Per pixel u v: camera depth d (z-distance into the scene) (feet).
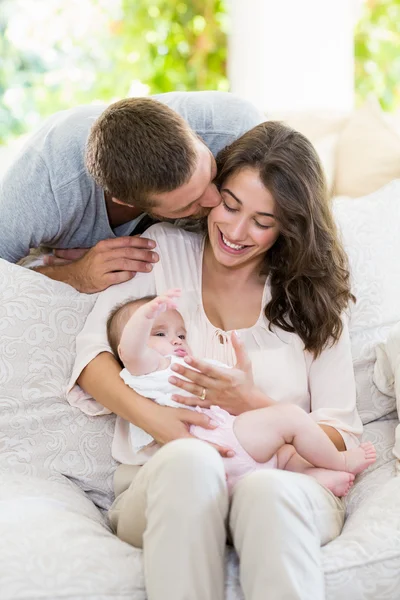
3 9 11.90
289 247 6.18
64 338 6.51
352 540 5.01
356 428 6.07
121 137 5.56
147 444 5.92
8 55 11.99
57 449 6.20
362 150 8.96
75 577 4.55
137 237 6.58
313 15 11.03
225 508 4.74
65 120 6.61
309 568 4.50
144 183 5.53
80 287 6.73
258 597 4.42
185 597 4.38
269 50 11.14
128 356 5.77
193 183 5.59
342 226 7.38
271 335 6.32
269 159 5.80
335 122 9.46
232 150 6.03
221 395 5.77
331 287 6.31
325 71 11.19
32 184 6.50
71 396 6.32
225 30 12.56
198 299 6.42
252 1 11.09
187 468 4.60
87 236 6.95
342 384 6.23
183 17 12.51
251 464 5.55
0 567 4.50
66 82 12.29
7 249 6.94
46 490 5.71
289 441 5.66
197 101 6.73
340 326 6.33
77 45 12.28
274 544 4.48
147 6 12.37
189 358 5.67
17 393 6.28
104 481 6.23
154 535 4.54
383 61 12.52
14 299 6.48
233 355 6.23
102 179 5.74
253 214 5.86
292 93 11.22
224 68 12.67
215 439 5.57
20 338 6.38
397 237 7.43
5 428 6.17
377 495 5.56
